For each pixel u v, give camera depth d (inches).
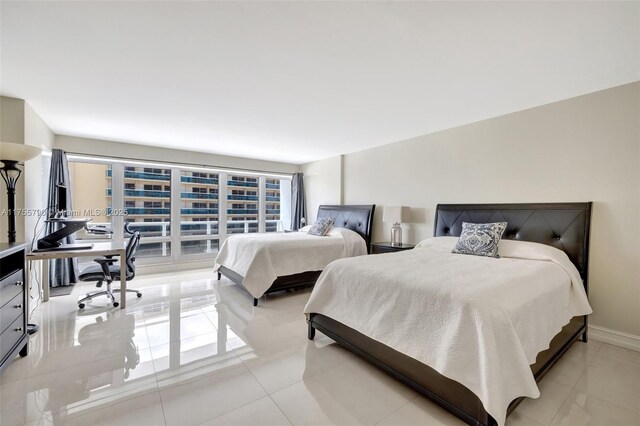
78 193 178.1
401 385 74.3
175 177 209.3
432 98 110.0
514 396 55.7
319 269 157.2
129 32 70.2
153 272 200.2
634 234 95.6
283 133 161.2
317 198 245.4
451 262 96.0
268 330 107.5
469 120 136.3
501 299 63.7
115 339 98.8
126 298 144.3
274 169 249.6
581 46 74.7
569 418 63.0
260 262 139.5
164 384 73.8
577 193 107.3
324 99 111.8
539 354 71.3
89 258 179.5
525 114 121.3
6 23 66.2
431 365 62.4
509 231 122.1
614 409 66.1
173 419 61.4
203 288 163.0
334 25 67.3
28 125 117.5
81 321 114.3
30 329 102.9
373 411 64.5
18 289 84.2
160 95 108.7
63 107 121.3
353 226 197.5
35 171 131.3
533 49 76.4
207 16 64.2
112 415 62.5
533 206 116.6
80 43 74.9
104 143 178.2
